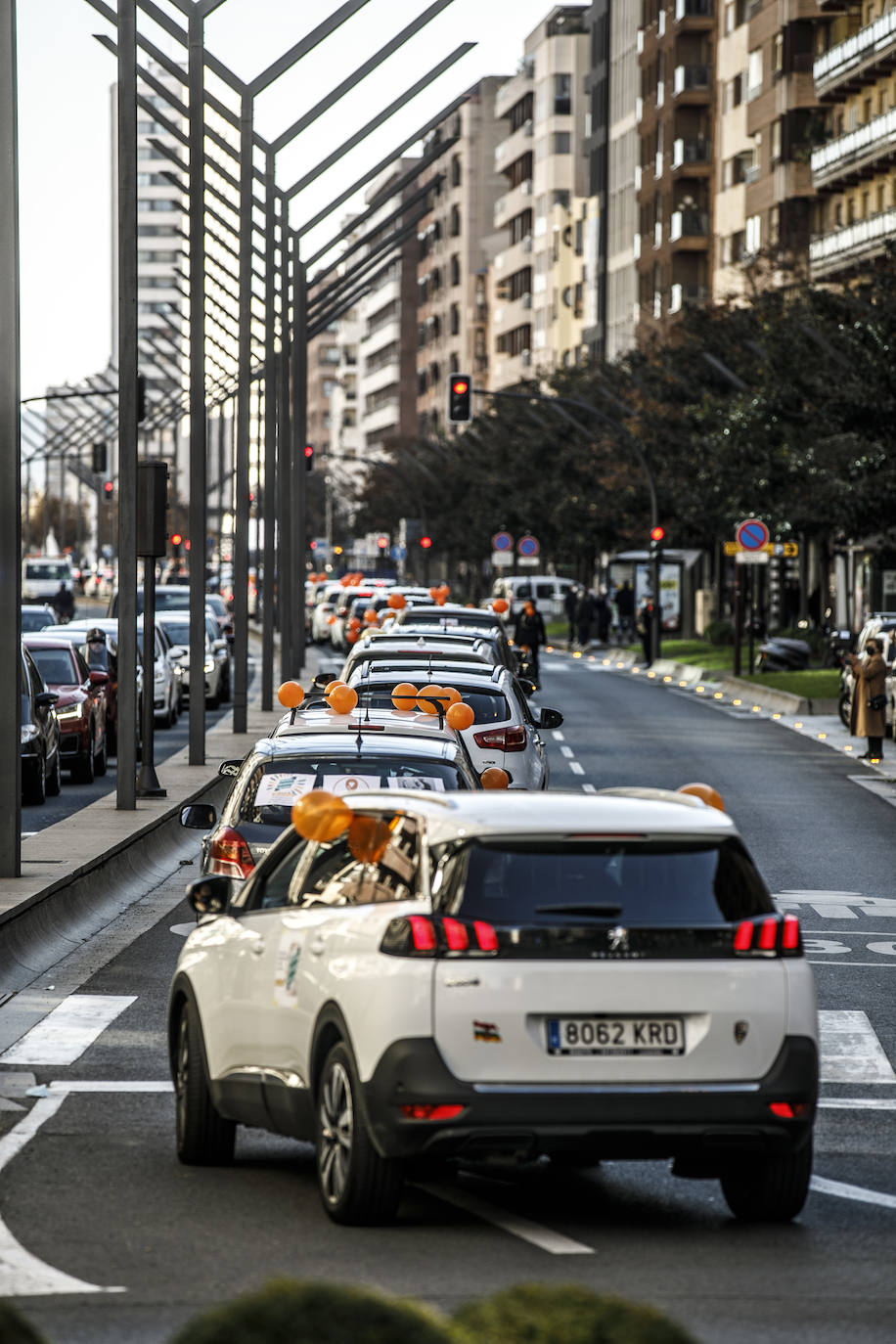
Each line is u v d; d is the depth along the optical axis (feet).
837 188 554.87
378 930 57.98
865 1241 57.88
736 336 481.46
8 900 110.63
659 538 468.75
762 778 225.35
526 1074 56.08
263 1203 61.41
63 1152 68.54
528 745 148.87
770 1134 56.90
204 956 67.97
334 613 536.83
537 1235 57.67
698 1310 49.78
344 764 91.81
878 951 119.14
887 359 341.41
